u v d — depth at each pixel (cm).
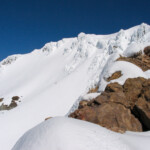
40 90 6159
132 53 1941
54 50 10050
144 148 656
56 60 8538
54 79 6738
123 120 1027
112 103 1129
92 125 793
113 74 1570
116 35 6688
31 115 3170
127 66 1557
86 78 5062
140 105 1077
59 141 583
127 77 1422
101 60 5734
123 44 5769
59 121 743
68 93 4359
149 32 5094
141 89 1229
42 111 3434
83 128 698
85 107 1155
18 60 11250
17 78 8812
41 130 701
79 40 8569
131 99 1189
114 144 629
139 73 1461
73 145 562
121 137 723
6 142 2141
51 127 686
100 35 8494
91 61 6153
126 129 983
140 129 1034
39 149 579
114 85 1309
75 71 5825
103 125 968
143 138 772
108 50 6025
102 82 1600
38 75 7681
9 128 2547
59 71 7169
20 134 2391
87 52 6975
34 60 10338
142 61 1772
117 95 1182
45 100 4019
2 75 10219
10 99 5928
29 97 5869
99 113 1058
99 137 652
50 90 4703
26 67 9881
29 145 626
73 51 8250
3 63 11588
